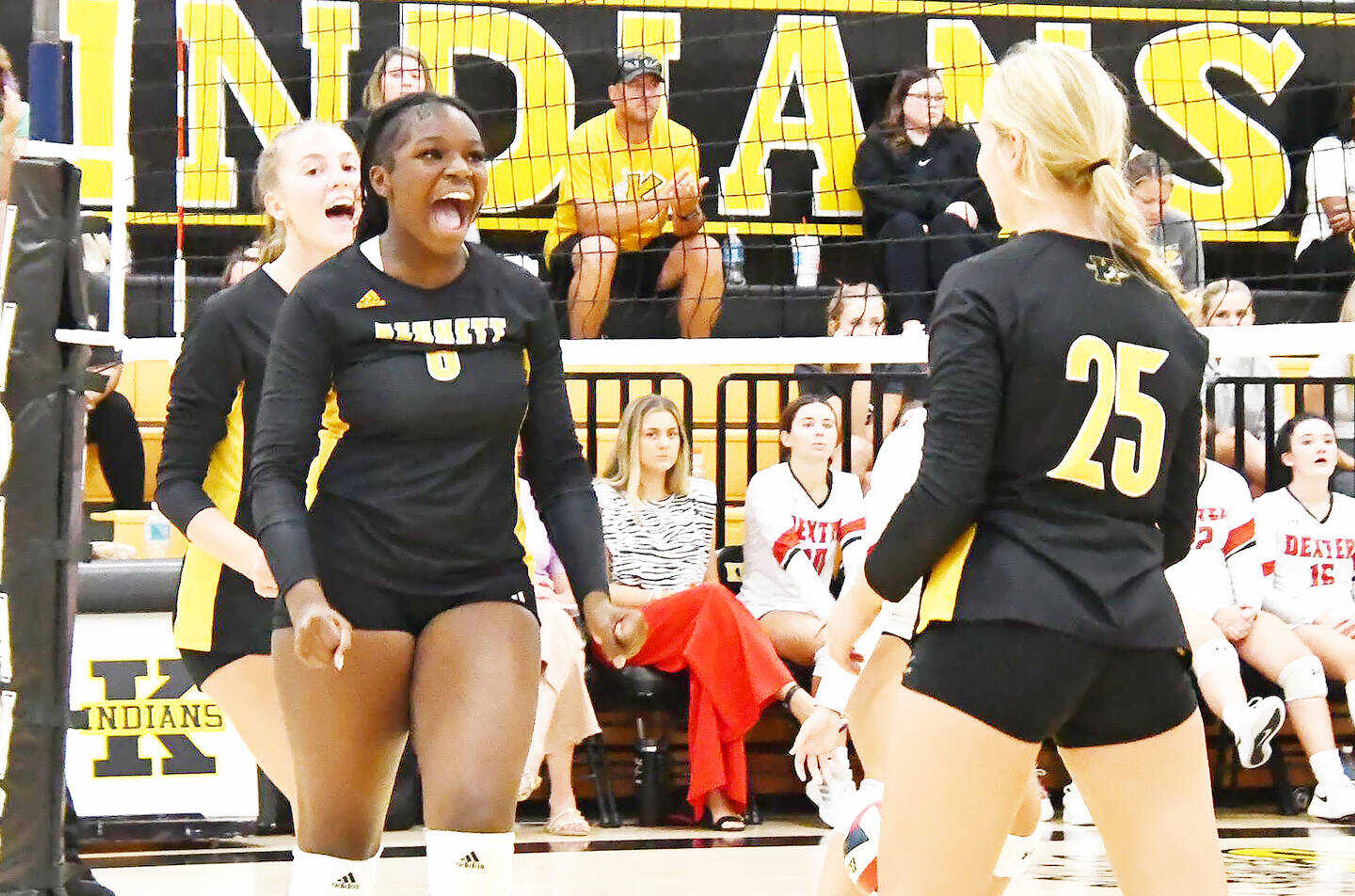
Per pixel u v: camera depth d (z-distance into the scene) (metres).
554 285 21.66
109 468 17.47
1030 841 8.26
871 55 23.58
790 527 17.66
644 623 7.45
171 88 22.11
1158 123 24.34
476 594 7.51
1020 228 6.95
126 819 15.19
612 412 21.03
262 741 9.01
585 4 22.91
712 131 23.41
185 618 8.96
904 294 20.31
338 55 22.41
